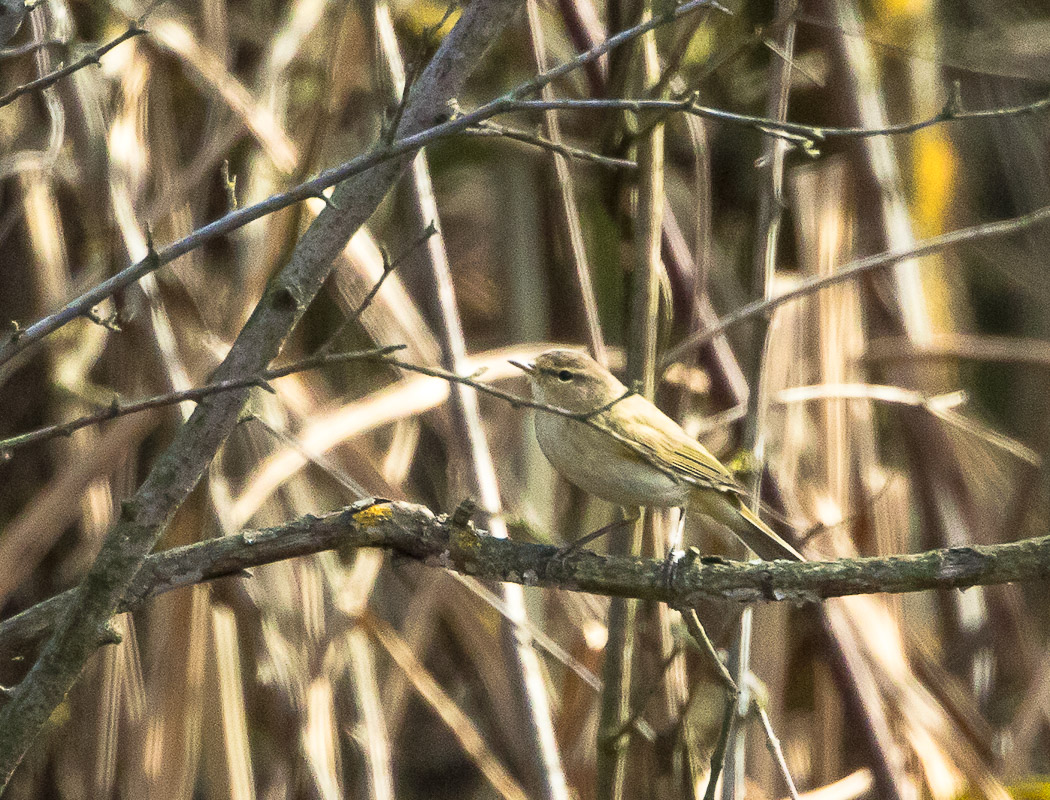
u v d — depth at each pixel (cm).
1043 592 1153
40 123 1037
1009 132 1292
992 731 968
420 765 1146
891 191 1017
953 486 1001
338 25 898
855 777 831
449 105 530
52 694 511
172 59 1051
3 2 541
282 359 971
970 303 1386
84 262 1045
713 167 1202
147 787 778
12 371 977
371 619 874
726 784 710
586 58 477
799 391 902
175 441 518
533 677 758
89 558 900
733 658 729
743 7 1095
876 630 872
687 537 985
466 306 1266
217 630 821
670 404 883
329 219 530
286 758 825
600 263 1089
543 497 1006
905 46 1112
